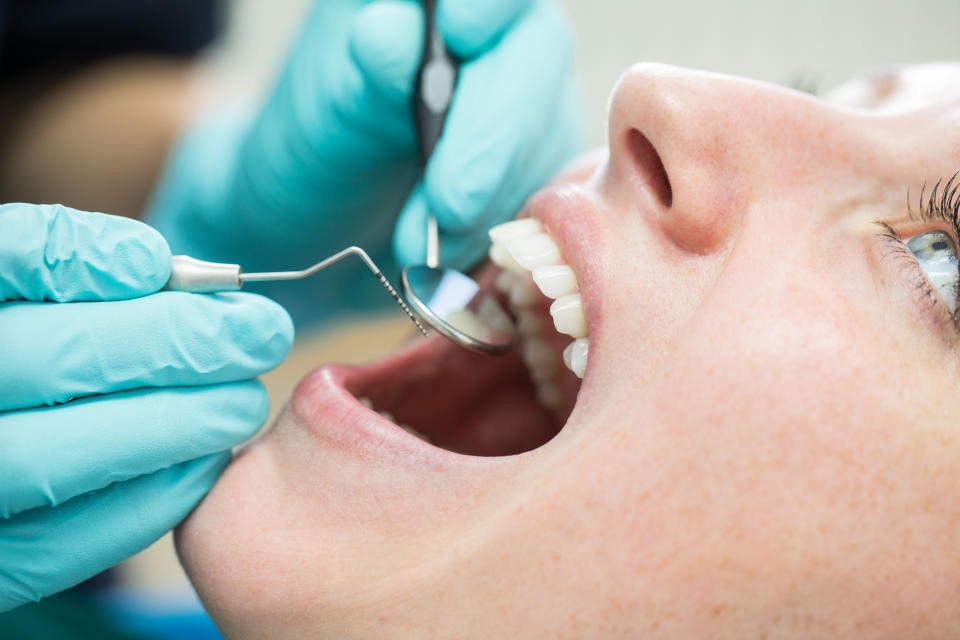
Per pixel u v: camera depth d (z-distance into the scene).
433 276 0.87
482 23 1.08
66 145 1.57
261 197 1.43
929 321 0.66
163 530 0.76
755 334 0.63
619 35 2.27
